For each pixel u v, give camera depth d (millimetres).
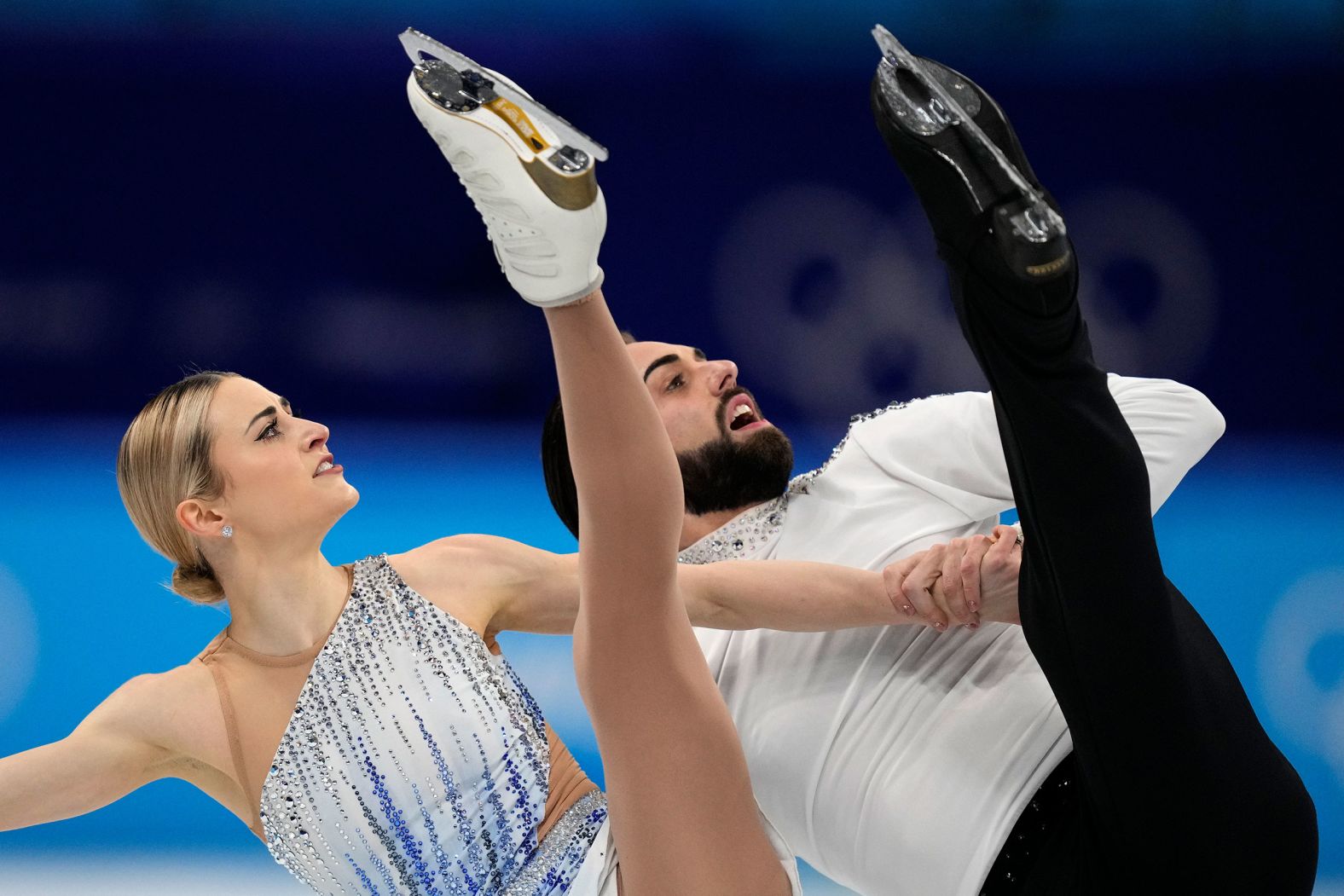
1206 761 8258
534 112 7000
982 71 27250
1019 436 7730
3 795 8984
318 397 27328
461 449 25875
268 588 9547
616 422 7617
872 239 26891
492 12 27531
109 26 26984
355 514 22281
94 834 13469
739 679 10172
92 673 16359
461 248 27203
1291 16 26453
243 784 9391
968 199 7102
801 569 9852
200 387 9797
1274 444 25891
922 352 26484
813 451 24828
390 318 27266
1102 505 7719
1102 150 26953
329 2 27047
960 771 9219
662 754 8484
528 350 27203
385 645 9594
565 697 15266
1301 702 14805
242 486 9516
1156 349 26562
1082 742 8422
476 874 9383
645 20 27438
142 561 20078
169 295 27188
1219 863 8445
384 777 9312
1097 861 8859
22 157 27016
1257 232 26547
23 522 21969
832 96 27266
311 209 27250
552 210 6973
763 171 27312
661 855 8602
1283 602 17625
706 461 11078
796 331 26938
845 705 9648
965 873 9055
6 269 27094
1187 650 8430
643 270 27422
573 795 9750
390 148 27109
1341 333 26281
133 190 27109
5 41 26859
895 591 9672
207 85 27094
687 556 11000
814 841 9773
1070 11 26828
